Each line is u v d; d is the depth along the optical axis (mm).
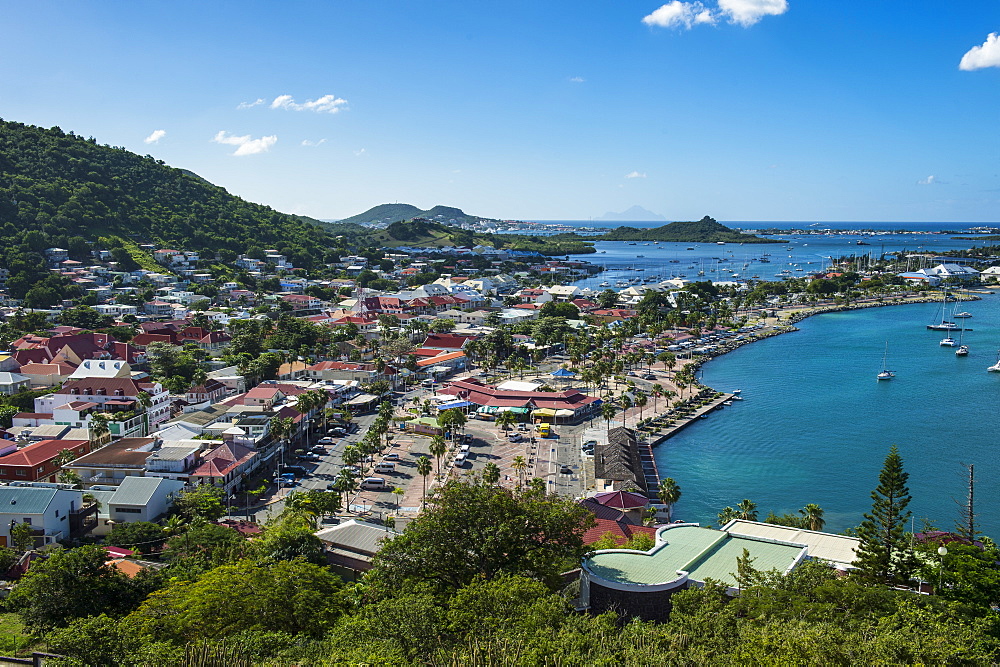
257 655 57625
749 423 182125
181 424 148125
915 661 49719
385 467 142875
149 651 58156
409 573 70688
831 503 130875
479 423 180875
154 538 102812
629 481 127625
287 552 88500
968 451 158625
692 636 55812
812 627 53656
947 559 72062
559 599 60750
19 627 74875
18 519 103938
